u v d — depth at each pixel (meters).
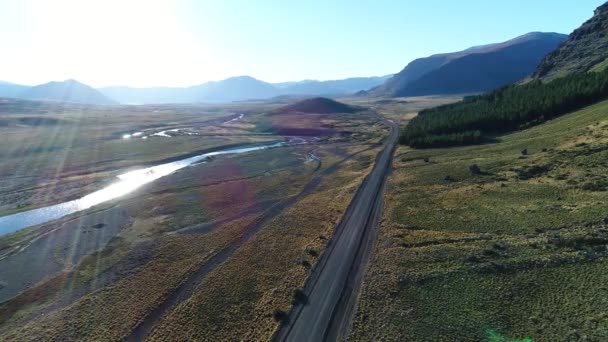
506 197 55.16
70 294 41.22
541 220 45.47
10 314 38.19
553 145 72.75
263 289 40.00
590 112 82.19
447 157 88.06
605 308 29.84
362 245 49.00
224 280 42.12
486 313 32.12
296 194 75.81
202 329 34.00
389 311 34.16
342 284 39.97
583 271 34.75
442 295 35.31
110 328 34.72
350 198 68.44
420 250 43.94
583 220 42.81
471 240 44.56
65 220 64.25
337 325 33.31
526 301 32.78
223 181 87.69
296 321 34.25
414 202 61.12
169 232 57.78
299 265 44.59
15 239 56.88
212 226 59.56
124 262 48.12
